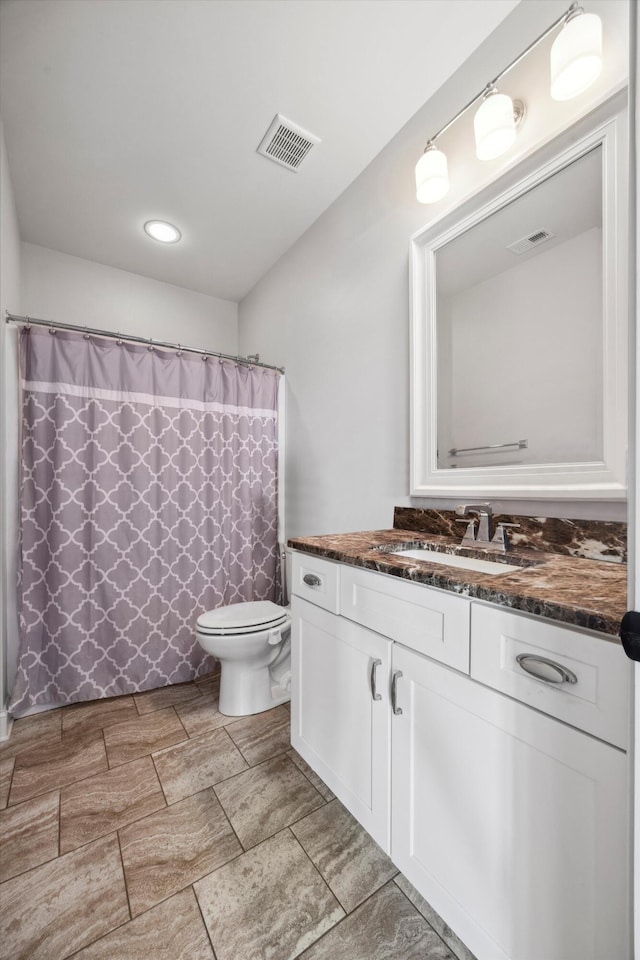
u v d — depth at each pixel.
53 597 1.77
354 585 1.12
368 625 1.06
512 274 1.25
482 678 0.76
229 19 1.25
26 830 1.15
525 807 0.69
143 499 1.97
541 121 1.15
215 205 2.09
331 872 1.03
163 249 2.48
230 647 1.64
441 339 1.47
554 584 0.77
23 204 2.08
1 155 1.58
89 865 1.04
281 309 2.56
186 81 1.44
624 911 0.56
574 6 1.00
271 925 0.90
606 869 0.58
